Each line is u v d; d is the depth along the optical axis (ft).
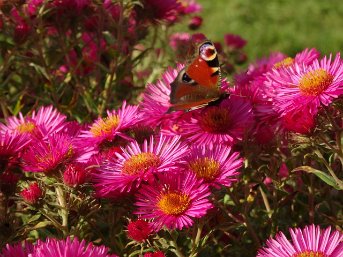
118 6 2.16
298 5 6.10
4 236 1.54
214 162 1.52
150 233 1.49
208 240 1.63
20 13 2.01
